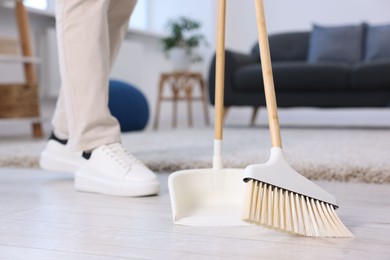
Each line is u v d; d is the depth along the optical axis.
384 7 4.77
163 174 1.53
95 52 1.18
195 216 0.90
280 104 3.70
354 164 1.45
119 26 1.36
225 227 0.85
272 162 0.79
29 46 3.14
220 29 1.00
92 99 1.20
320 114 5.11
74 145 1.22
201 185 0.99
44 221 0.90
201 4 5.08
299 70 3.56
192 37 4.64
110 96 2.96
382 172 1.36
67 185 1.36
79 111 1.20
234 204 0.98
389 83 3.38
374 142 2.29
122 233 0.81
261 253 0.69
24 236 0.79
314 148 1.98
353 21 4.88
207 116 4.56
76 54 1.18
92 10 1.17
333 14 4.93
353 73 3.46
